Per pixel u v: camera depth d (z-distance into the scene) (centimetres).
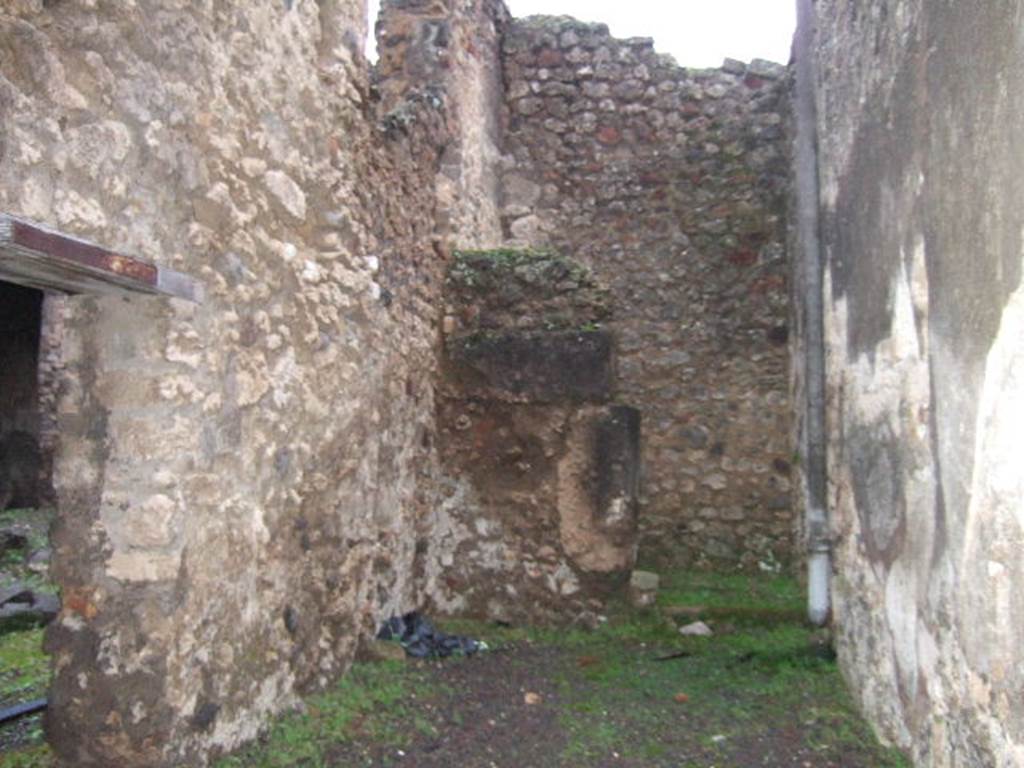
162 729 274
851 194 396
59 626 279
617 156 750
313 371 383
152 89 273
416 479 525
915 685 311
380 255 468
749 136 732
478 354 554
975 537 246
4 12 225
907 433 315
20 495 941
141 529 275
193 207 293
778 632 538
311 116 385
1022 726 217
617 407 541
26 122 226
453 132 614
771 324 719
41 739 323
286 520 357
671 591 620
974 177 240
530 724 380
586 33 758
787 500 707
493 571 546
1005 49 216
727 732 374
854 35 385
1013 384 215
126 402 279
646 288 740
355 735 349
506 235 753
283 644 353
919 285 296
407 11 627
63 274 241
